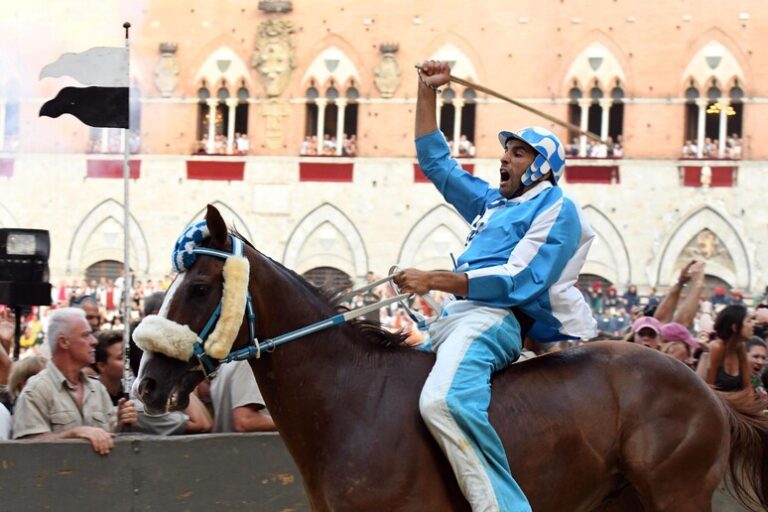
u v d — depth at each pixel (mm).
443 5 43844
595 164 42781
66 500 8812
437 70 8469
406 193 43844
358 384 7293
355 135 45812
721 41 42344
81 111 12383
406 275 7371
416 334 9430
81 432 8914
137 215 44875
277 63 44719
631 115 42844
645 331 12781
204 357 6926
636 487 7617
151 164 45031
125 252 13148
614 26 42906
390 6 44156
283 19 44781
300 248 44406
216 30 45188
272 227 44562
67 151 44969
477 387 7152
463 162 43500
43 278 14992
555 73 43250
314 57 44688
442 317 7672
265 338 7238
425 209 43750
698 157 42312
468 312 7535
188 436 9062
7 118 44656
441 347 7371
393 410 7211
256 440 9211
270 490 9195
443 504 7172
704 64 42406
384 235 43938
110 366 10430
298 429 7301
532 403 7387
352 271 44031
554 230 7535
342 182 44281
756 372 12969
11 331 14891
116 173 44969
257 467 9188
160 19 45250
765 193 41781
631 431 7555
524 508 7039
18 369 10336
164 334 6812
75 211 44938
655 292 42125
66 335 9383
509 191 7855
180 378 6922
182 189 44906
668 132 42625
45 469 8789
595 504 7789
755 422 8125
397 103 44094
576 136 43500
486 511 6906
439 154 8477
